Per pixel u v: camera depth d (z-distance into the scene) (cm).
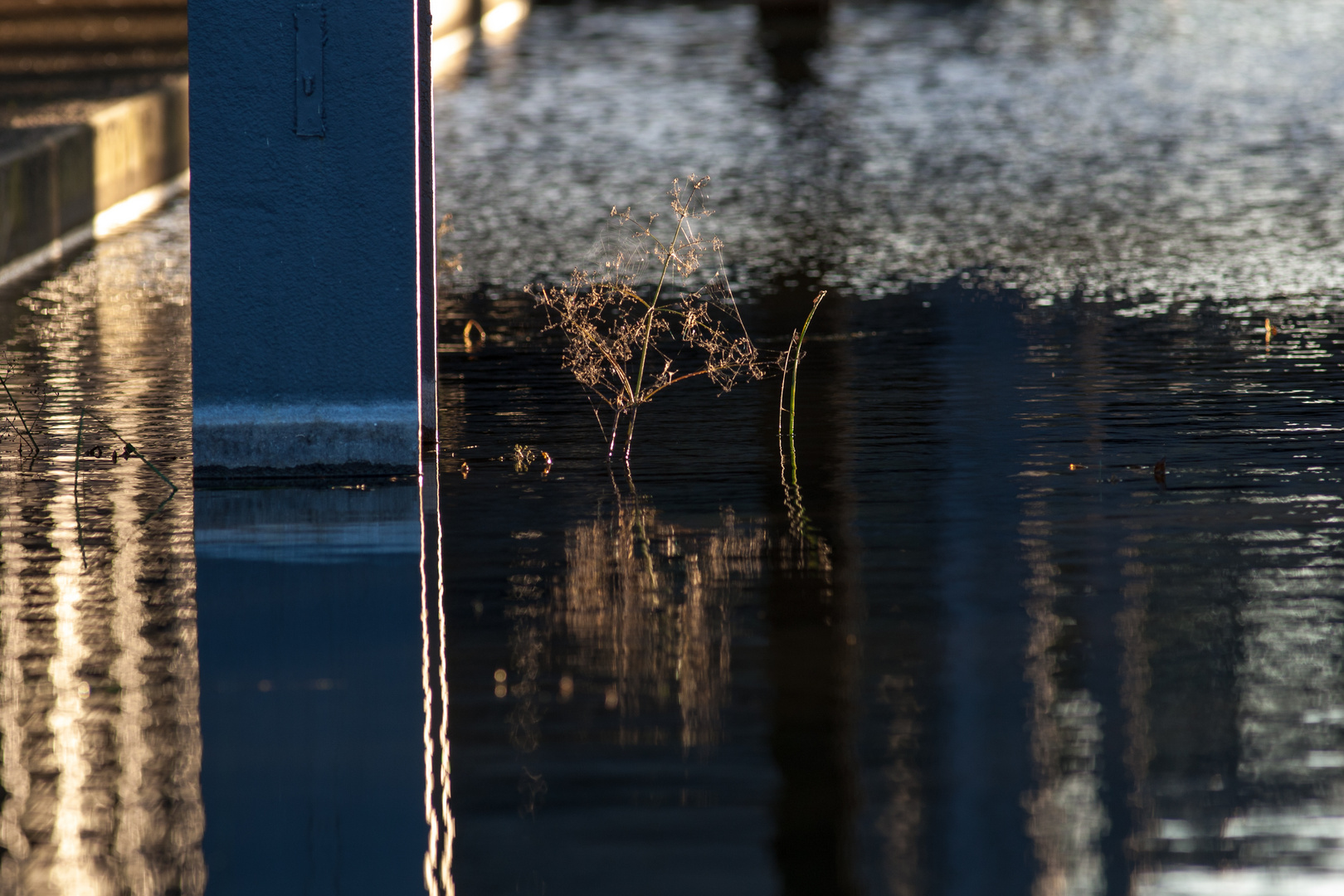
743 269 2591
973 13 6912
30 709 993
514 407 1781
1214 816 841
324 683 1025
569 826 844
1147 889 777
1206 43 5925
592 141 3947
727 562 1240
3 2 6047
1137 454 1524
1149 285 2394
